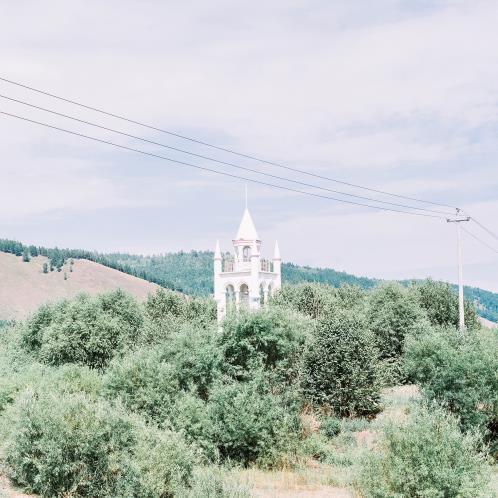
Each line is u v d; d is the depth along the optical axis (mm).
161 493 18625
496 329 35094
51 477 18031
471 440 20203
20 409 19766
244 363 33094
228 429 27703
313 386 36406
